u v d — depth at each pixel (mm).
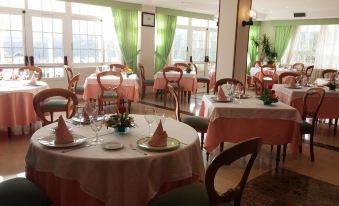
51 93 2896
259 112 3242
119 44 8109
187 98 7805
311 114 4070
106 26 7914
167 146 1896
